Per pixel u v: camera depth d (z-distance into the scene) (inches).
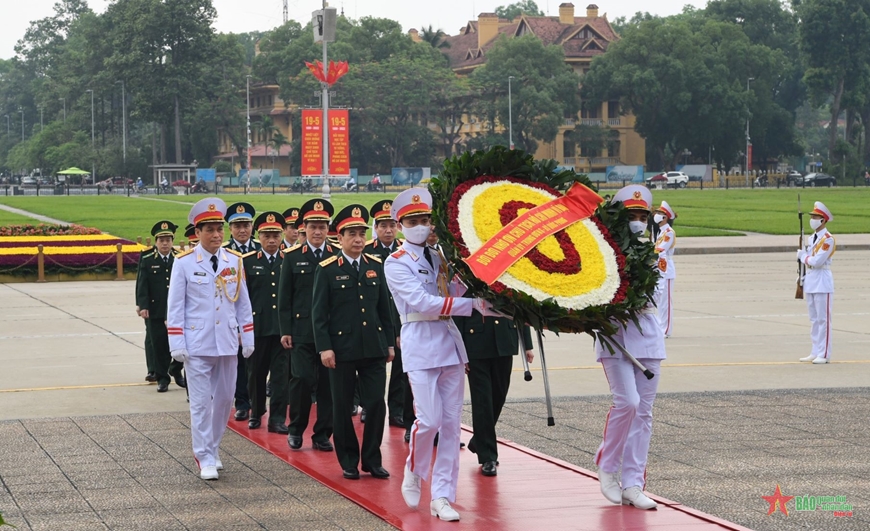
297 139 3976.4
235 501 303.6
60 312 820.0
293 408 377.7
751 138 4092.0
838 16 3836.1
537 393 477.7
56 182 4227.4
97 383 511.5
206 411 339.3
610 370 293.3
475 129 4197.8
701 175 3855.8
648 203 307.1
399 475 338.0
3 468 342.0
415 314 296.8
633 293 277.7
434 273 300.8
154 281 496.1
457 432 296.5
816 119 6427.2
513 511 291.1
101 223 1861.5
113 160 4389.8
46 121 5940.0
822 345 566.6
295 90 3846.0
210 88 4138.8
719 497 304.7
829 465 341.1
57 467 344.5
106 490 315.6
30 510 293.3
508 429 401.7
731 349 615.5
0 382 512.7
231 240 452.1
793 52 4569.4
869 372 532.7
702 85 3784.5
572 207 297.1
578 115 4072.3
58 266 1120.8
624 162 4116.6
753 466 340.5
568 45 4092.0
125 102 4690.0
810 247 573.6
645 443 299.3
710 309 816.9
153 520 283.3
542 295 271.4
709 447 367.2
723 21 4421.8
